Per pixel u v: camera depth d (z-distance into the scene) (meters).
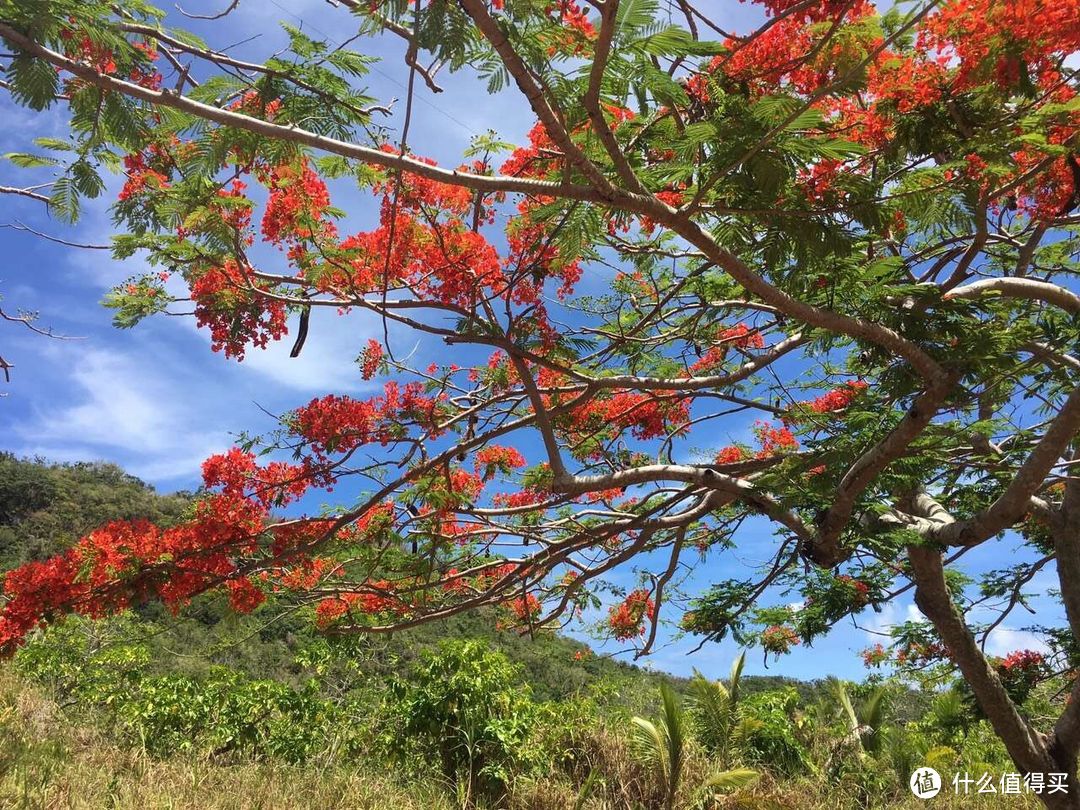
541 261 4.95
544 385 6.71
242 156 3.08
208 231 3.86
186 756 8.80
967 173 3.85
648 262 6.57
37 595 4.94
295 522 5.43
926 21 3.79
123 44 2.49
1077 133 4.26
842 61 3.65
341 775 8.47
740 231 3.62
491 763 9.18
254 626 7.66
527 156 4.74
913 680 10.43
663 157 4.02
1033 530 8.68
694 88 3.47
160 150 3.81
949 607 7.16
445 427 5.55
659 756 9.37
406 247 4.75
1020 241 6.83
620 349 6.88
